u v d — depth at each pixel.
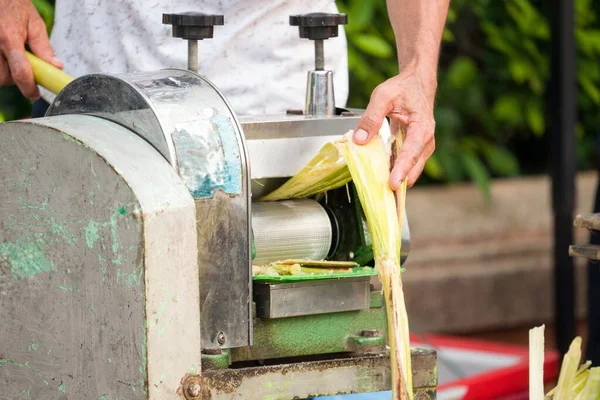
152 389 1.83
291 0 2.67
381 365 2.05
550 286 5.96
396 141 2.14
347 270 2.10
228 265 1.95
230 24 2.64
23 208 2.00
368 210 2.03
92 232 1.89
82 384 1.95
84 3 2.75
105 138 1.92
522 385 3.36
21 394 2.07
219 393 1.91
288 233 2.16
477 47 6.47
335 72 2.75
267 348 2.04
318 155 2.10
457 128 6.47
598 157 3.61
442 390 3.20
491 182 6.46
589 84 6.17
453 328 5.73
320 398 2.73
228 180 1.94
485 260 5.84
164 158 1.92
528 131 6.89
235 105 2.65
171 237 1.84
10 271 2.04
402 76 2.21
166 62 2.66
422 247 5.77
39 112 2.98
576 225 2.18
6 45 2.64
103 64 2.73
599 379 2.32
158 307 1.83
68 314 1.96
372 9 5.30
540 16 6.05
